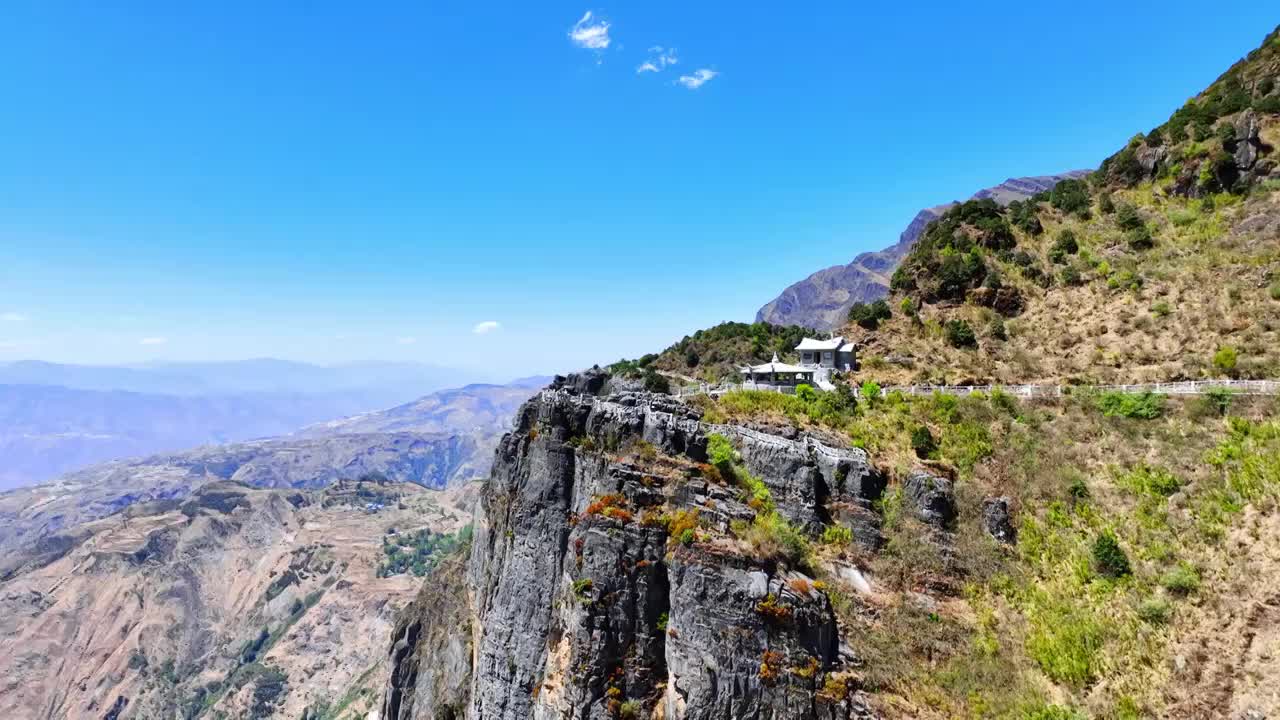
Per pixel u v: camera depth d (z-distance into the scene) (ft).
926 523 126.62
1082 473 129.49
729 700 106.63
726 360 291.99
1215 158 209.46
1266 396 123.13
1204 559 104.78
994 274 214.07
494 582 170.71
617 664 120.67
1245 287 163.02
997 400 154.20
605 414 150.10
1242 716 86.02
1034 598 114.21
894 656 108.58
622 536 125.29
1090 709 96.53
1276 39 260.42
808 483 131.44
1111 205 232.53
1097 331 177.99
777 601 108.27
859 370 202.39
